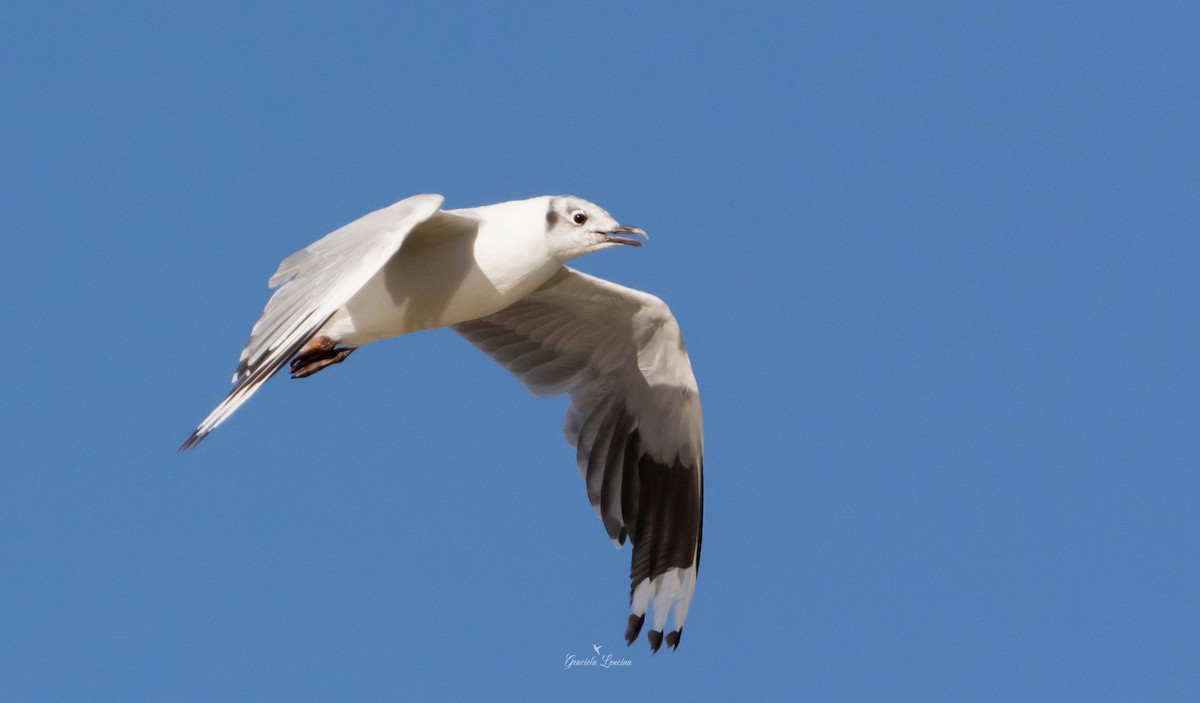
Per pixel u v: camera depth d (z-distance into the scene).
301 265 11.45
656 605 15.05
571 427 14.97
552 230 12.88
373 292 12.77
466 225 12.59
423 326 12.98
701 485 15.00
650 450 15.12
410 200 11.62
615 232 12.93
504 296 12.93
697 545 15.06
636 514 15.16
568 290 13.91
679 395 14.70
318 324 10.69
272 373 10.73
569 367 14.80
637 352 14.58
